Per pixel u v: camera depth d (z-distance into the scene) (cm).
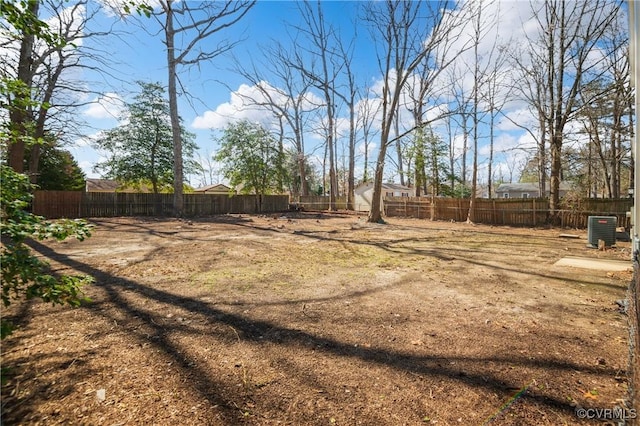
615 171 1798
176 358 236
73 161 2314
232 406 181
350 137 2778
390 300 384
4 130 205
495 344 266
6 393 186
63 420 165
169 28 1548
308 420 171
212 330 289
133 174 1878
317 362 234
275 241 878
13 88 197
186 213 1936
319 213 2288
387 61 1331
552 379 212
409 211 1912
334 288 433
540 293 415
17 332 273
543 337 279
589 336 281
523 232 1148
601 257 662
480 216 1549
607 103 1350
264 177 2266
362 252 723
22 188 193
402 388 202
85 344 254
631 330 217
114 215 1695
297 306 359
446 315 335
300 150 2831
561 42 1291
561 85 1321
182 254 657
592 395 193
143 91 1878
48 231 179
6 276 169
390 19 1266
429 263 603
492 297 398
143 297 378
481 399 191
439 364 233
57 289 189
